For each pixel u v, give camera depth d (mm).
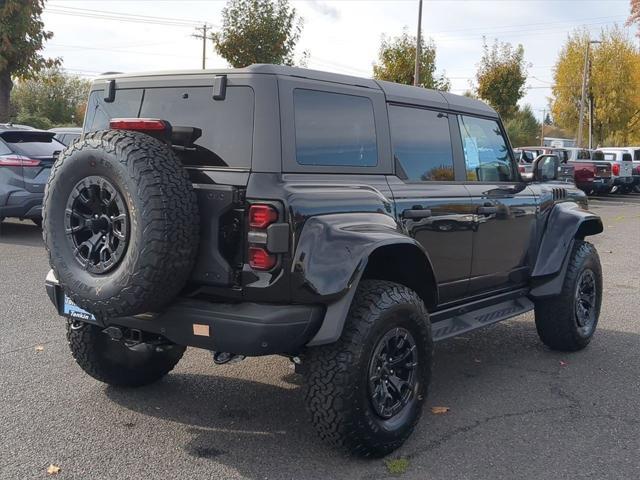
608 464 3828
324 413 3572
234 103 3680
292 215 3412
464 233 4820
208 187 3471
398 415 3889
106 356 4551
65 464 3650
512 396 4898
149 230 3256
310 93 3828
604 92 43281
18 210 10852
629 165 27578
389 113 4395
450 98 5031
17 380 4875
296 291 3424
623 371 5523
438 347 6137
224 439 4023
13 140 10977
